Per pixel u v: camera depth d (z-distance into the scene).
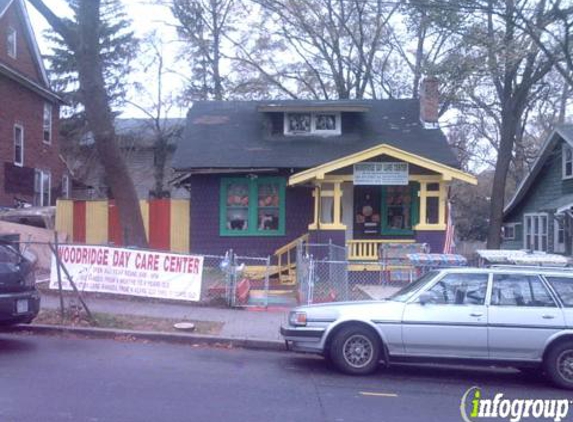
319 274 19.06
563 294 9.86
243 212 21.92
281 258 21.50
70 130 40.88
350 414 7.48
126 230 17.58
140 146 41.94
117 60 40.47
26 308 10.70
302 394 8.36
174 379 8.83
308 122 23.34
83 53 17.09
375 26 34.00
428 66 22.84
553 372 9.50
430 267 15.50
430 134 23.28
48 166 31.81
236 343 11.79
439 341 9.72
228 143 22.77
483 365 9.80
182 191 42.72
